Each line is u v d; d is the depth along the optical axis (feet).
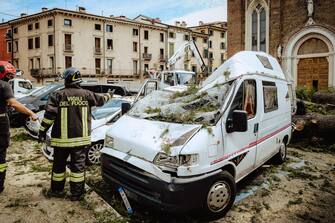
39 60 145.59
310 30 60.95
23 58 152.46
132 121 15.31
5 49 162.09
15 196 14.69
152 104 17.16
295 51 64.18
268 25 66.44
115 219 12.77
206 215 12.85
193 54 57.52
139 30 160.04
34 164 20.93
